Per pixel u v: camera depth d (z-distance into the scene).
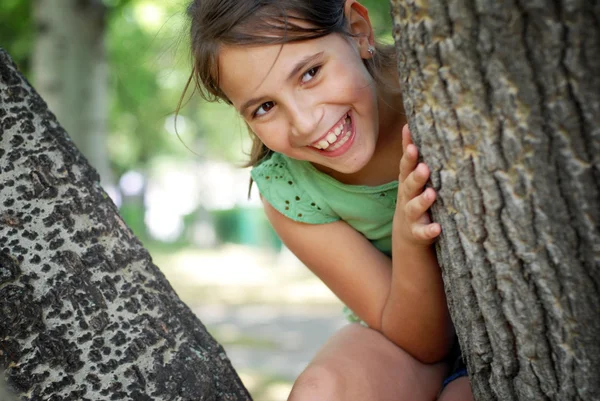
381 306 2.27
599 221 1.36
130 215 28.66
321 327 9.76
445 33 1.39
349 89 2.01
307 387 2.07
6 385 1.54
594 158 1.32
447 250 1.62
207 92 2.27
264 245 28.12
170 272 17.53
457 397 2.12
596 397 1.50
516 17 1.30
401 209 1.82
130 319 1.65
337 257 2.36
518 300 1.51
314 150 2.08
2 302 1.56
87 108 7.60
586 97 1.29
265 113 2.04
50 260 1.61
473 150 1.45
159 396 1.63
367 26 2.18
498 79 1.36
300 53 1.94
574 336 1.47
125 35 13.10
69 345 1.58
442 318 2.06
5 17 10.30
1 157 1.62
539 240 1.43
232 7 1.95
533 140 1.37
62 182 1.67
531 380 1.58
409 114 1.58
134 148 25.78
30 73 10.90
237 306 11.97
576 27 1.25
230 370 1.85
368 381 2.11
